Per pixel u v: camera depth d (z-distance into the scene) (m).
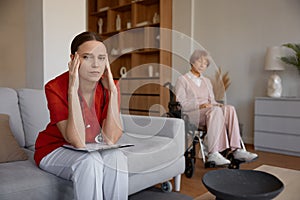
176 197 1.75
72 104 1.06
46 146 1.24
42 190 1.13
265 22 3.57
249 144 3.69
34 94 1.80
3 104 1.62
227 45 3.90
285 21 3.41
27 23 2.86
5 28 4.98
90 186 1.05
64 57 2.82
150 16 4.42
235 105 3.85
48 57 2.71
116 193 1.10
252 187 0.90
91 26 5.21
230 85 3.89
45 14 2.67
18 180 1.11
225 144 2.26
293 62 3.25
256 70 3.66
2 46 5.09
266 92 3.58
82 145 1.09
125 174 1.12
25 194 1.09
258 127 3.32
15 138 1.61
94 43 0.97
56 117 1.15
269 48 3.30
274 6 3.49
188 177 2.20
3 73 5.08
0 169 1.23
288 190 1.03
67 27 2.85
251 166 2.58
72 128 1.07
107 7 4.80
